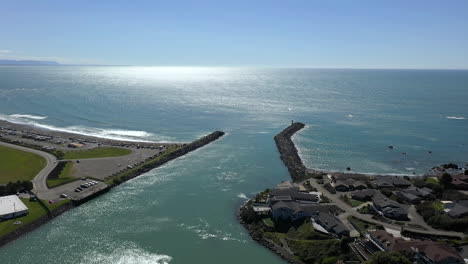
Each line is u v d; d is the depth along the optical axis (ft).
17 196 288.71
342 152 462.19
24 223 250.78
